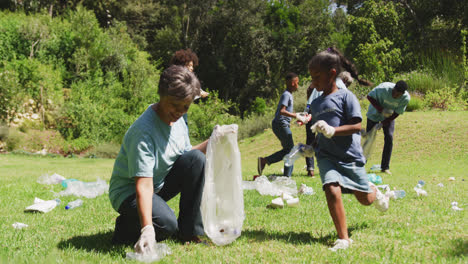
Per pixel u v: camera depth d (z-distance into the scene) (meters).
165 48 37.41
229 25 37.12
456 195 4.80
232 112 34.16
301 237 3.15
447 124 11.12
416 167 8.13
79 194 5.58
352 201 4.62
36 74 18.48
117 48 23.78
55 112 18.48
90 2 34.28
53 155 15.95
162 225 2.90
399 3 24.14
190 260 2.54
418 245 2.79
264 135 14.89
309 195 5.27
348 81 5.27
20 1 28.69
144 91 21.73
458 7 23.66
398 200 4.58
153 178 3.00
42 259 2.54
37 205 4.39
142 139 2.77
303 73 37.75
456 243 2.76
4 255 2.62
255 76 37.78
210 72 37.31
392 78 16.83
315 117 3.28
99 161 13.86
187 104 2.63
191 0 37.00
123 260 2.53
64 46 22.25
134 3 37.03
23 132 17.34
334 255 2.59
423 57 17.64
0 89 17.25
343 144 3.07
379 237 3.04
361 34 19.16
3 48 20.38
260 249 2.80
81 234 3.34
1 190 5.96
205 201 2.93
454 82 15.19
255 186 5.89
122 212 2.93
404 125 11.57
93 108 18.70
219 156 2.99
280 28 37.72
